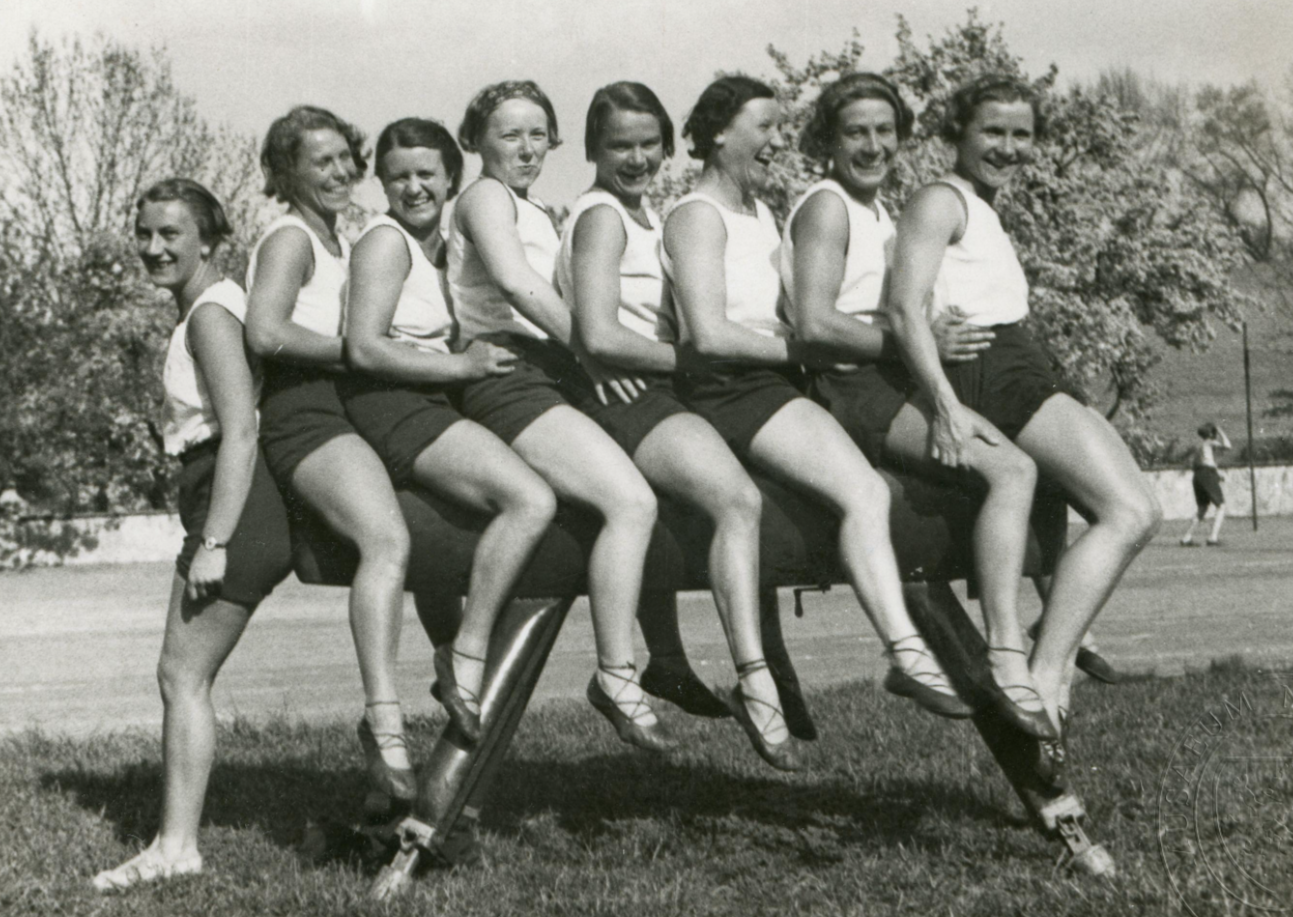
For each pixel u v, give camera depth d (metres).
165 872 4.46
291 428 4.19
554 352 4.34
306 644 13.00
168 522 26.25
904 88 24.92
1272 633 11.42
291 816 5.39
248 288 4.31
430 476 4.09
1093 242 27.58
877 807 5.24
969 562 4.28
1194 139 28.84
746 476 4.06
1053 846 4.49
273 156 4.33
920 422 4.18
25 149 30.97
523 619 4.21
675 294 4.19
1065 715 4.52
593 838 4.93
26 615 17.11
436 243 4.44
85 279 30.53
